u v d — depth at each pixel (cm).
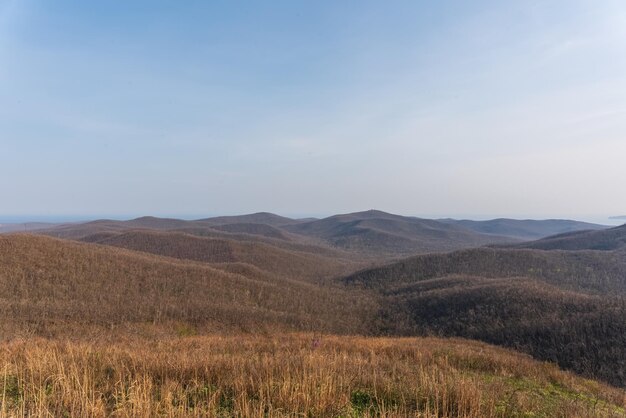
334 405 567
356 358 961
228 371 712
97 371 696
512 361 1230
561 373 1189
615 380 2659
